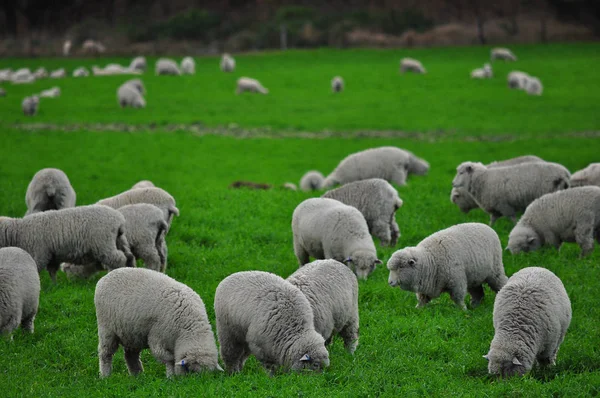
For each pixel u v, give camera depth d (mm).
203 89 126312
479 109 105125
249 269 36969
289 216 47562
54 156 79250
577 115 99062
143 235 35094
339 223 34062
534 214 38656
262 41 191250
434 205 49438
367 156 55656
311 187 58562
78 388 23969
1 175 68375
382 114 103500
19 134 91000
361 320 30594
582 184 45875
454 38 189000
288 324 23453
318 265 26141
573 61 145625
